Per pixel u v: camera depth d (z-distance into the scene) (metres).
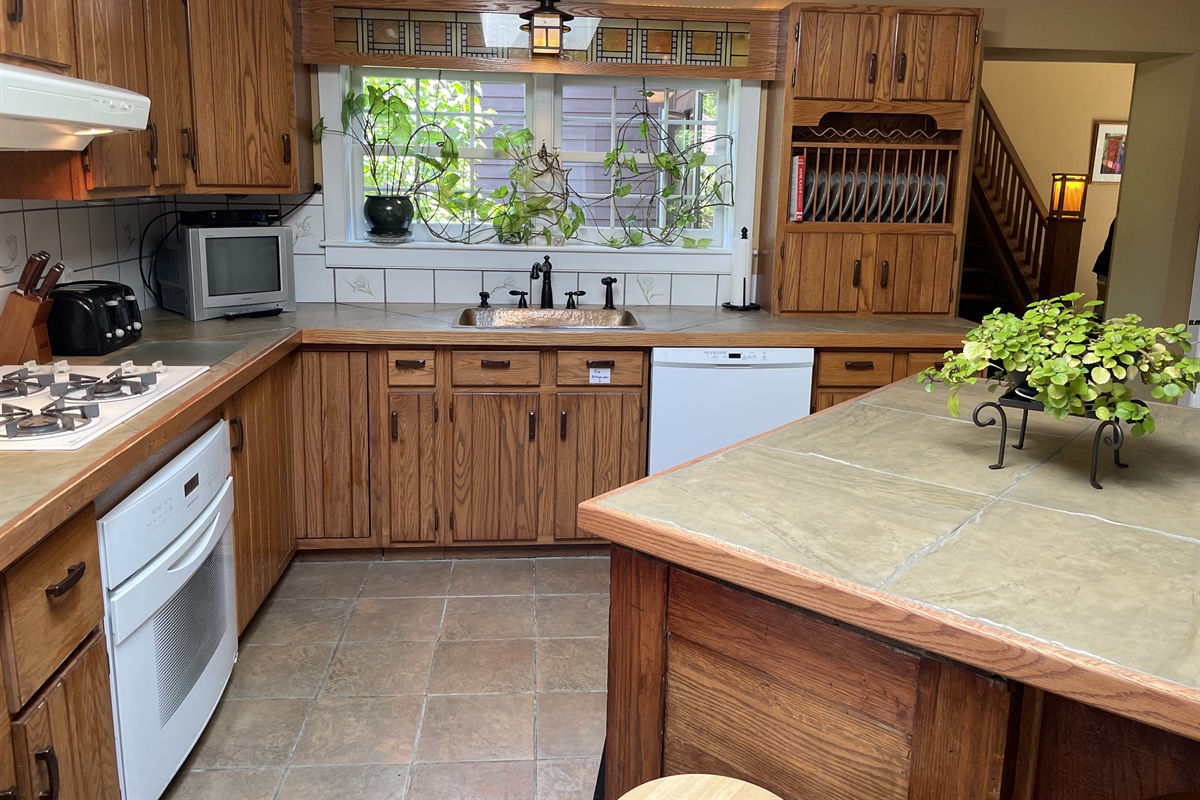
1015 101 8.17
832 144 3.60
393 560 3.44
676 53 3.66
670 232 4.00
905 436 1.91
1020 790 1.17
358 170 3.86
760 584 1.21
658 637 1.43
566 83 3.86
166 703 1.93
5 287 2.40
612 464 3.37
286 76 3.28
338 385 3.21
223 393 2.24
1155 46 4.04
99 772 1.63
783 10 3.63
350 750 2.24
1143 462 1.74
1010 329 1.66
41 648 1.42
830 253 3.65
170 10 2.68
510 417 3.29
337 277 3.83
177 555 1.96
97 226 3.02
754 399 3.33
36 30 1.91
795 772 1.30
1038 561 1.24
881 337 3.32
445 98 3.86
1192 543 1.31
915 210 3.78
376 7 3.49
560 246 3.92
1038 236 7.36
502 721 2.38
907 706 1.16
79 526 1.55
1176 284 4.31
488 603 3.08
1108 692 0.94
